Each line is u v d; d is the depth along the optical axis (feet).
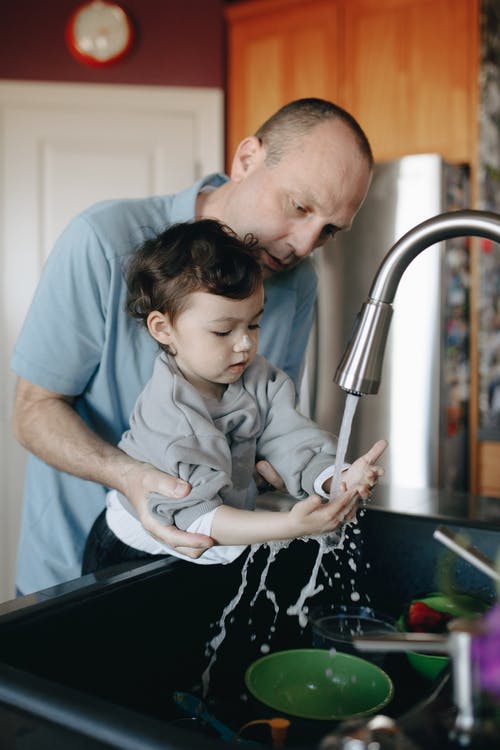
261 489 3.40
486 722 1.58
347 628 2.80
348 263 8.60
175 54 10.25
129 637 2.68
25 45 10.12
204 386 3.18
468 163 8.68
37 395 3.59
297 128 3.37
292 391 3.35
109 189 10.27
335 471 2.55
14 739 1.69
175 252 3.04
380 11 9.06
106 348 3.59
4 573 10.02
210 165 10.30
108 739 1.67
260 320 4.15
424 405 8.26
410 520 3.51
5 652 2.28
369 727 1.49
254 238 3.38
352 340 2.33
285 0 9.61
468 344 8.81
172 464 2.84
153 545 3.08
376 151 9.19
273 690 2.59
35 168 10.17
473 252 8.64
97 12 10.08
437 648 1.62
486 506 3.77
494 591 3.34
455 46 8.66
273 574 3.26
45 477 3.83
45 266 3.66
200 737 1.64
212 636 3.03
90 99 10.16
